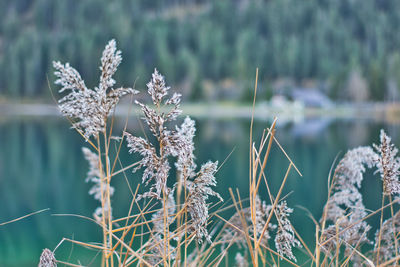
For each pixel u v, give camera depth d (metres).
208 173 1.29
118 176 17.47
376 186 13.23
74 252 7.96
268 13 163.62
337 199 1.75
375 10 178.38
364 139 36.72
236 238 1.65
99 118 1.24
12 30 168.12
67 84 1.19
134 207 11.60
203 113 110.56
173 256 1.47
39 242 10.45
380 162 1.52
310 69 140.62
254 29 162.12
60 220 12.91
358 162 1.62
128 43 122.94
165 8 198.25
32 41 126.31
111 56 1.19
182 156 1.22
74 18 174.88
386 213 9.95
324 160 25.77
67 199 16.58
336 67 143.12
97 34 129.25
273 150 31.27
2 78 121.12
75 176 22.36
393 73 114.00
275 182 18.73
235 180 19.72
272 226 1.61
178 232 1.40
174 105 1.20
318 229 1.55
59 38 130.38
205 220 1.32
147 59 125.69
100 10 167.12
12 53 123.25
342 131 49.88
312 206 13.34
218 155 28.73
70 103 1.20
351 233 1.73
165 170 1.26
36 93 121.25
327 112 117.56
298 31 161.25
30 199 16.66
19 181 20.80
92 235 10.92
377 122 70.94
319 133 47.47
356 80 119.12
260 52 140.38
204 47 140.75
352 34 169.00
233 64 132.50
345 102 122.38
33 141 41.78
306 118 94.56
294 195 15.50
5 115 99.62
